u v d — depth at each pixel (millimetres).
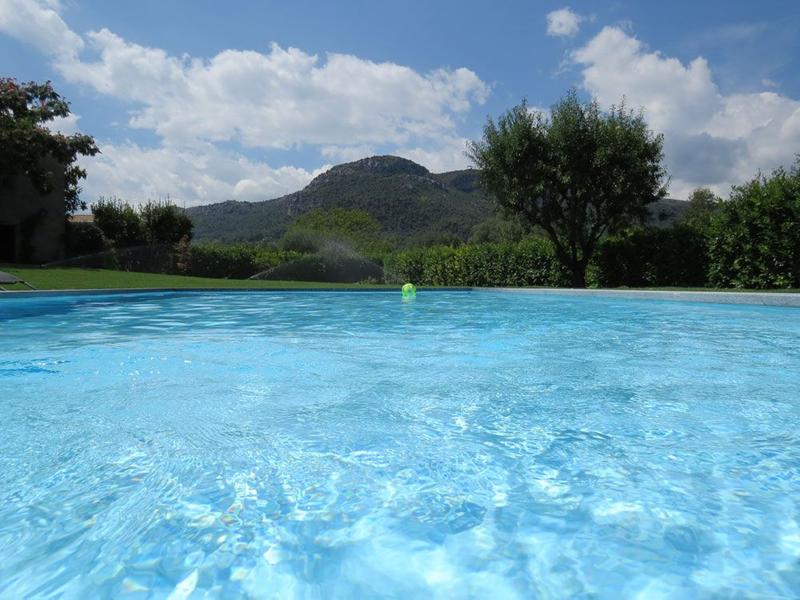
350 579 1367
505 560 1453
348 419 2748
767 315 7723
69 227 21000
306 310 9508
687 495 1842
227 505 1775
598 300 11172
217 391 3373
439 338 5871
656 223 15570
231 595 1303
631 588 1322
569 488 1906
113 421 2711
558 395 3252
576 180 15234
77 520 1672
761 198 11898
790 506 1753
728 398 3180
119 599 1286
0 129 18109
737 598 1282
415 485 1937
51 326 6930
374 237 51250
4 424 2650
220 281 17047
